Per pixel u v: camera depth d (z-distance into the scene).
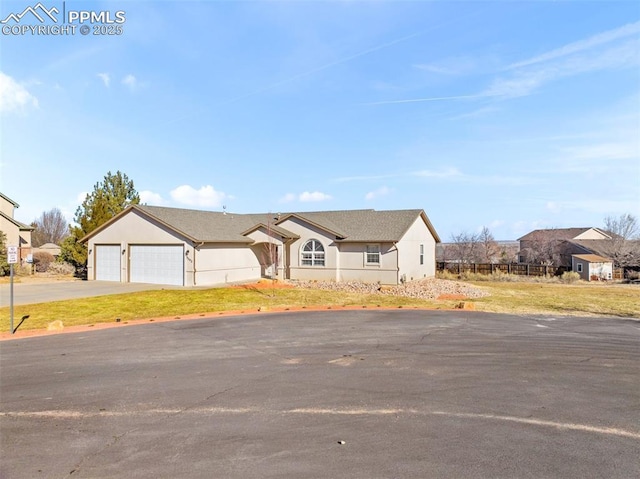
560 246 46.22
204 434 5.22
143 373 7.75
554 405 6.21
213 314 14.46
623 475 4.28
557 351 9.41
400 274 24.25
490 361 8.57
